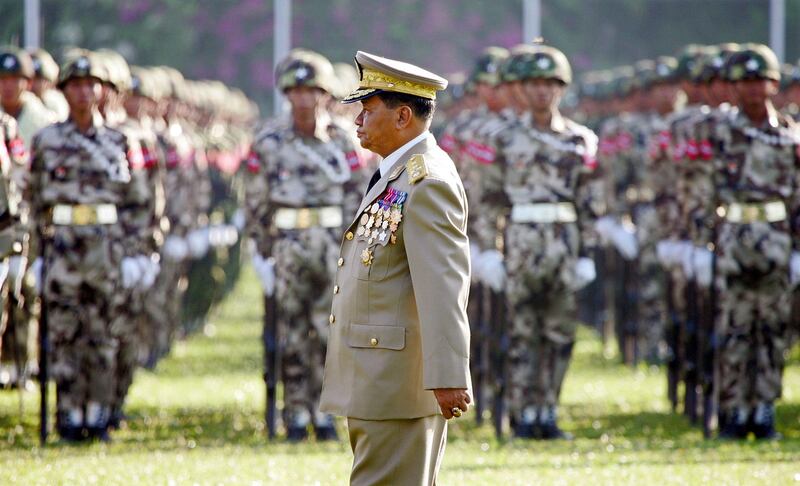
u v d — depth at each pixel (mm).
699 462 30953
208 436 36094
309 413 36781
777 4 71938
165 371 49281
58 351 34875
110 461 31094
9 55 37844
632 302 50000
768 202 34781
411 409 20297
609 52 78562
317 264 35594
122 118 37656
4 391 41906
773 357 35438
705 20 75938
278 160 35750
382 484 20391
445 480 28328
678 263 40406
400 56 80188
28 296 37500
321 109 36344
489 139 36281
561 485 27766
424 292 19828
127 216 34969
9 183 31047
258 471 29656
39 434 35406
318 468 30172
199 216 53844
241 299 75125
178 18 80375
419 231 20016
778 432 36469
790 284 35219
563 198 36250
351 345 20578
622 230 49906
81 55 34625
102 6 78688
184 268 55125
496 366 36469
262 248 36250
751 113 34750
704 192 35344
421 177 20172
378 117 20922
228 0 80750
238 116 72188
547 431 36375
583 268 36438
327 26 79312
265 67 81250
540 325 36625
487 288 38062
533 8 70750
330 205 35688
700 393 37938
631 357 50281
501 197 36500
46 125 37219
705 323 35594
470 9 80438
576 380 47375
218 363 51656
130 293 35375
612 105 59531
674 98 48375
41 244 34438
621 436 36188
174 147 49375
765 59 34281
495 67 41719
